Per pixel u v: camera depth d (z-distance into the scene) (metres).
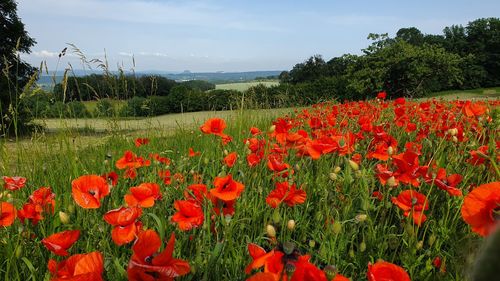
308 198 2.53
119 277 1.50
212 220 1.98
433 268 1.80
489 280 0.56
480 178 2.67
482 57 54.59
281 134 3.15
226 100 13.09
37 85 3.48
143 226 1.84
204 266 1.68
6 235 1.96
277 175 2.72
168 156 4.14
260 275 0.91
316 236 2.08
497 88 49.84
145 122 5.73
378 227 2.12
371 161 3.34
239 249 1.83
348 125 4.89
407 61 28.39
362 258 1.89
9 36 22.47
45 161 3.52
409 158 2.06
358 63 29.64
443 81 33.28
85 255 1.16
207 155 3.58
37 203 1.99
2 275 1.81
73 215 2.26
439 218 2.31
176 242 1.87
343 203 2.27
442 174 2.10
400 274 1.09
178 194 2.66
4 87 18.95
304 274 0.99
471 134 3.60
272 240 1.67
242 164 3.12
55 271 1.21
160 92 17.97
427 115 5.59
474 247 0.78
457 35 60.94
